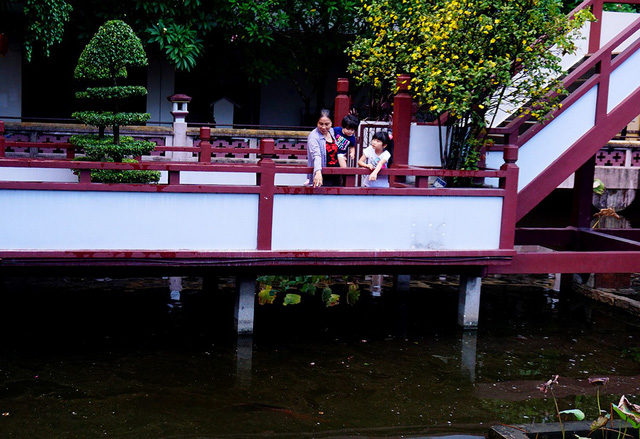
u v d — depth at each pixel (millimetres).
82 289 9484
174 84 16516
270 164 7340
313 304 9297
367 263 7648
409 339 7961
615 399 6367
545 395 6418
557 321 8930
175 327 8047
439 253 7809
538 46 7820
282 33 15352
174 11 13852
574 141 8852
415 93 8664
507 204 8016
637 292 10172
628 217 15508
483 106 8148
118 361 6910
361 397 6234
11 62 15242
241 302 7793
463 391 6457
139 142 9812
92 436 5281
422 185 7797
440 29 7582
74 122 15219
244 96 17484
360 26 15133
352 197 7574
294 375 6715
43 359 6883
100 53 9320
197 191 7191
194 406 5910
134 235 7113
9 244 6836
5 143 9906
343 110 9469
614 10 15570
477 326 8477
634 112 8992
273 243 7453
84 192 6957
